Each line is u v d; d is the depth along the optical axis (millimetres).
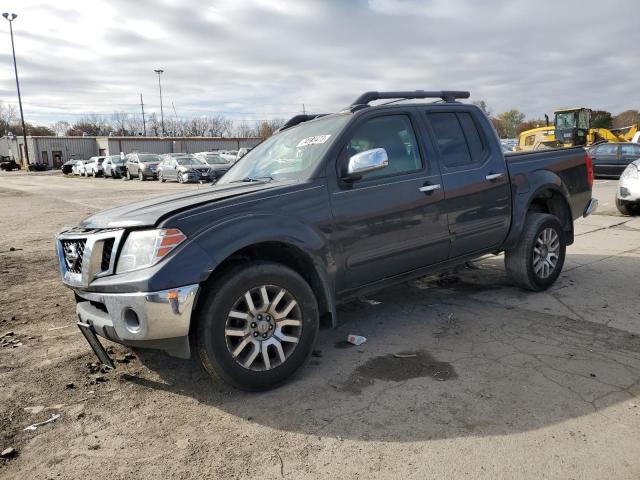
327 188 3707
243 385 3297
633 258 6734
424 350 3977
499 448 2672
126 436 2943
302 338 3502
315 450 2736
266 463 2646
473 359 3768
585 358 3701
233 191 3643
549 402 3100
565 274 6023
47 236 10312
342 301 3906
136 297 3010
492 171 4758
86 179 38719
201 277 3064
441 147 4488
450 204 4391
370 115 4094
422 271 4395
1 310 5371
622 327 4285
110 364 3545
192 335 3256
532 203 5633
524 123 77625
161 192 21641
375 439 2809
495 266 6559
